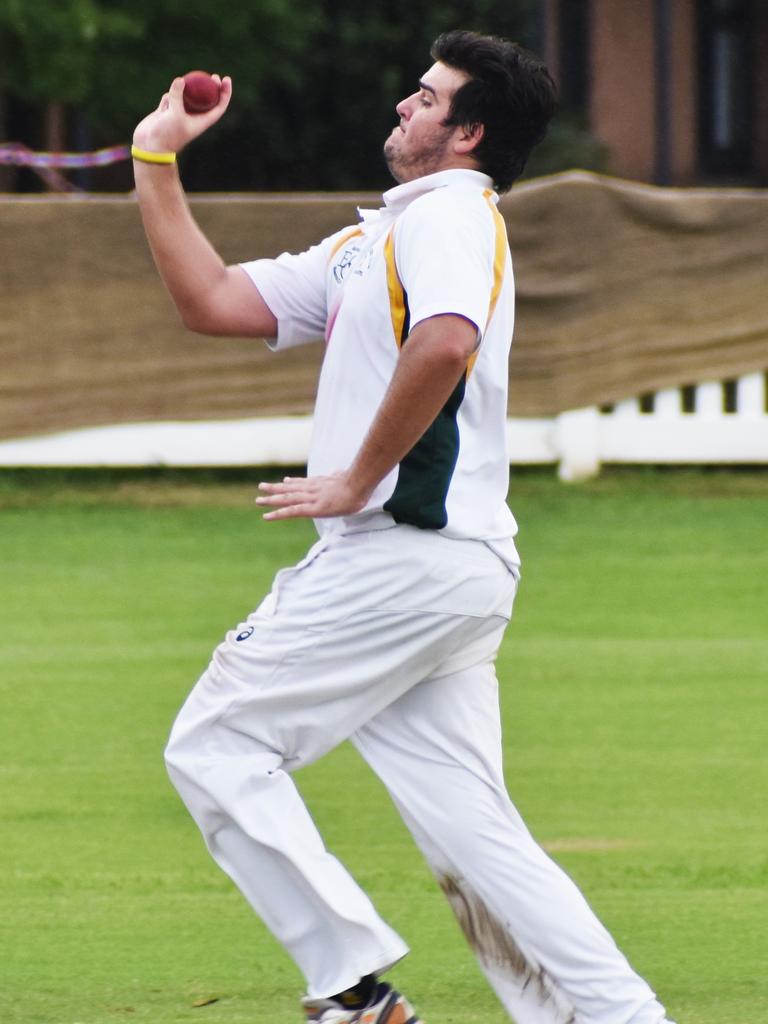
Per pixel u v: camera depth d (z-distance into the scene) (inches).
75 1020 597.3
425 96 537.6
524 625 1306.6
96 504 1710.1
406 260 508.7
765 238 1764.3
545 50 3385.8
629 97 3459.6
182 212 571.5
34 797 911.7
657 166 3410.4
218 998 623.5
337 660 521.0
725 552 1542.8
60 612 1333.7
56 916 724.7
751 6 3533.5
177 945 687.7
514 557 538.0
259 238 1716.3
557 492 1754.4
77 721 1056.2
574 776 951.0
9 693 1114.7
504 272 520.7
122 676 1157.7
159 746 1008.2
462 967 660.7
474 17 2620.6
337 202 1723.7
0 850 823.7
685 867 793.6
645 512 1688.0
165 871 793.6
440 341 489.1
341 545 522.6
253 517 1668.3
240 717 522.6
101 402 1737.2
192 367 1740.9
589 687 1139.9
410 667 526.3
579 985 530.0
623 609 1354.6
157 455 1754.4
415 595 518.6
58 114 2795.3
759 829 858.8
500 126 533.6
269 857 521.0
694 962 663.8
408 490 513.7
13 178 2795.3
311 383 1753.2
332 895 515.8
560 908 531.2
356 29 2544.3
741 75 3540.8
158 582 1427.2
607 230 1750.7
